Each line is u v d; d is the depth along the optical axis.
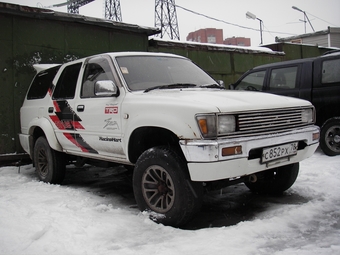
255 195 4.48
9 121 6.69
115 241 2.95
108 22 7.70
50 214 3.52
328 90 6.52
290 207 3.74
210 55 10.20
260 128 3.32
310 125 3.92
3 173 6.14
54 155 5.14
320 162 5.88
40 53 7.05
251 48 11.73
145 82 4.06
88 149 4.43
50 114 5.05
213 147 2.94
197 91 3.86
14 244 2.82
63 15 7.06
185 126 3.10
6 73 6.65
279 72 7.30
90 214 3.61
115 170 6.41
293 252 2.58
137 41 8.54
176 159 3.23
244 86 7.89
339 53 6.71
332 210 3.58
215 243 2.79
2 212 3.52
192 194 3.19
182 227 3.42
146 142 3.82
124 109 3.73
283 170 4.21
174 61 4.70
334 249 2.60
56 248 2.75
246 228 3.08
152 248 2.76
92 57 4.55
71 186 5.20
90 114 4.23
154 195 3.46
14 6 6.46
